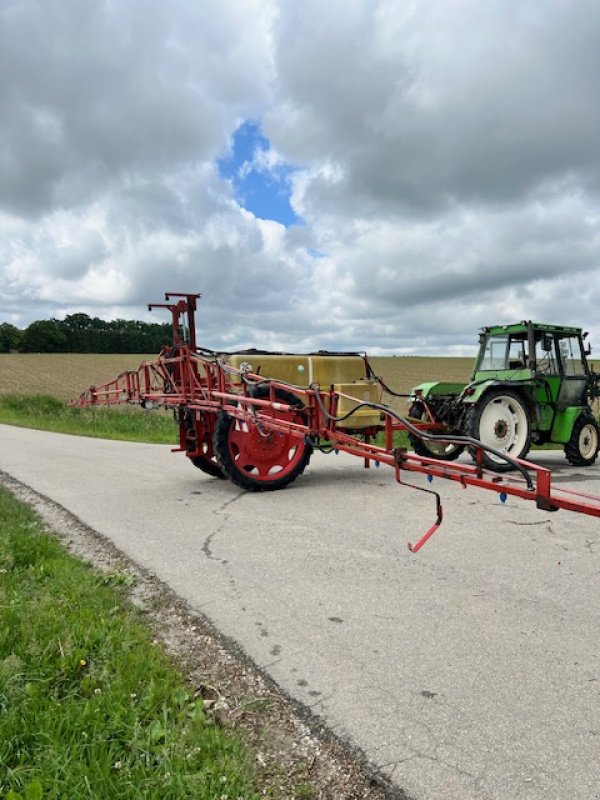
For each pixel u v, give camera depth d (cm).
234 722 266
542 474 327
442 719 268
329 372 854
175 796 210
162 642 340
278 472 773
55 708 254
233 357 807
